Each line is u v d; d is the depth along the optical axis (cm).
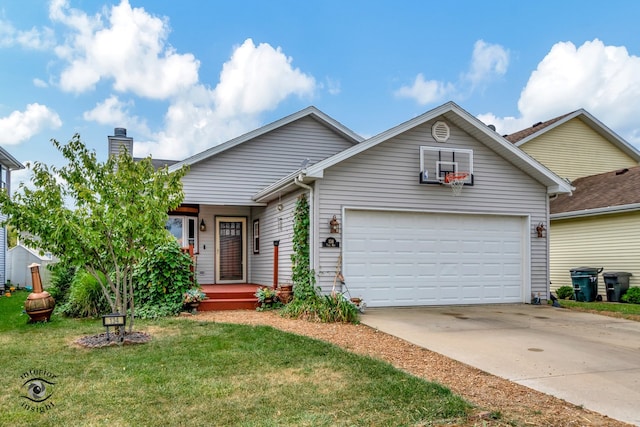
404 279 1048
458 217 1107
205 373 498
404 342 679
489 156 1132
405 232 1059
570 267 1538
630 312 1024
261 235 1345
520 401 424
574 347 650
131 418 376
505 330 776
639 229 1309
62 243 639
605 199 1430
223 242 1409
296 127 1408
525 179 1162
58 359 561
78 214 664
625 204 1304
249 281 1427
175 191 714
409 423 364
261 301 1032
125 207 660
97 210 656
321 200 985
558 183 1139
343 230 998
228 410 392
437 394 430
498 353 611
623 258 1353
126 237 678
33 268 880
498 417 379
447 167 1087
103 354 585
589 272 1348
